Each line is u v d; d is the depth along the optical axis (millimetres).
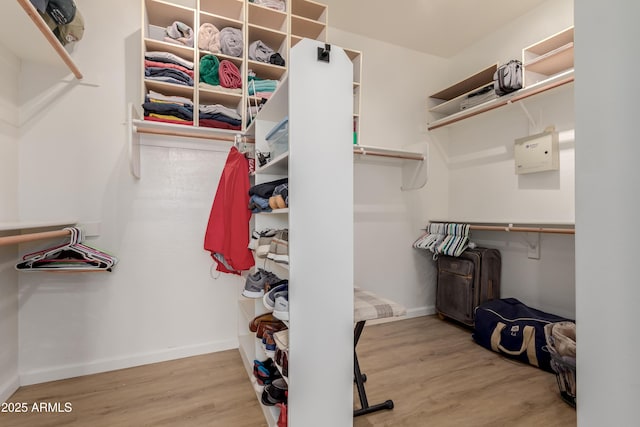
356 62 2486
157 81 1868
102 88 1961
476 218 2973
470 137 3049
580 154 426
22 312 1779
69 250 1733
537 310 2361
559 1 2326
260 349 1739
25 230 1752
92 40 1940
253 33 2188
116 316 1994
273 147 1669
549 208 2377
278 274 1828
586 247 418
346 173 1258
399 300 3018
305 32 2418
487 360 2092
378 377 1868
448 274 2836
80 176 1914
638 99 364
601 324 402
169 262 2131
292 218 1152
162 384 1793
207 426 1438
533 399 1647
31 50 1676
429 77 3189
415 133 3117
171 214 2133
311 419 1203
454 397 1664
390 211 2996
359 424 1443
